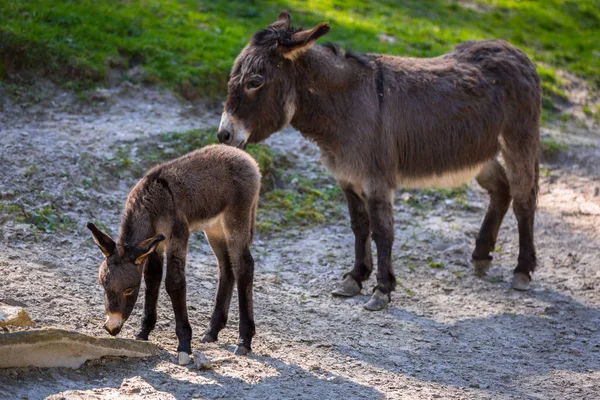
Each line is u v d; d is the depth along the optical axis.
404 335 10.00
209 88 16.91
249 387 7.66
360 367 8.73
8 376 7.09
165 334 8.88
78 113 15.30
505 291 12.02
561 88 21.53
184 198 8.08
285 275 11.92
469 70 11.83
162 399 7.13
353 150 10.83
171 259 7.95
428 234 13.85
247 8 21.31
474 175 12.02
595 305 11.55
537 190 12.45
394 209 14.84
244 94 10.41
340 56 11.16
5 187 12.02
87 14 17.92
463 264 12.94
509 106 12.02
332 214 14.28
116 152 13.77
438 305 11.29
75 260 10.77
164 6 19.89
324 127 10.88
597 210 15.14
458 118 11.46
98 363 7.71
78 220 11.92
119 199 12.84
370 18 23.19
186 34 18.47
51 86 15.71
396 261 12.83
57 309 8.91
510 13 27.05
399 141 11.20
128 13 18.69
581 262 13.12
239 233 8.61
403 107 11.20
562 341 10.14
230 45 18.33
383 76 11.23
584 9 28.66
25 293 9.16
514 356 9.54
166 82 16.62
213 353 8.47
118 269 7.32
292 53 10.38
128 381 7.45
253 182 8.70
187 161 8.36
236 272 8.66
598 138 18.88
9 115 14.64
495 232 12.55
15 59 15.76
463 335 10.18
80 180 12.78
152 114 15.64
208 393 7.40
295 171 15.28
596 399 8.29
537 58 23.08
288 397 7.52
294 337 9.51
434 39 22.34
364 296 11.41
